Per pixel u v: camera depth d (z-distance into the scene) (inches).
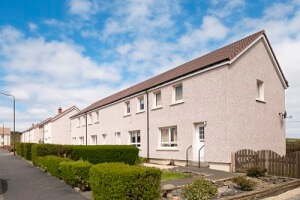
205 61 698.2
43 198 372.2
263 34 689.6
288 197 382.6
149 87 844.6
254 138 630.5
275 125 705.0
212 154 602.2
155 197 313.9
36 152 788.0
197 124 668.7
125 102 1025.5
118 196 296.4
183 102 705.0
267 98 692.7
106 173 308.0
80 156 700.0
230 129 575.8
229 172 541.6
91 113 1378.0
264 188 392.8
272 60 723.4
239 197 344.8
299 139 1068.5
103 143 1212.5
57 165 535.8
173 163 727.7
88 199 361.7
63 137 2138.3
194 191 334.0
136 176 301.9
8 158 1222.9
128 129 979.3
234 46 697.6
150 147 838.5
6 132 4318.4
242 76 622.2
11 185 474.0
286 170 498.9
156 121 815.7
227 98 579.5
